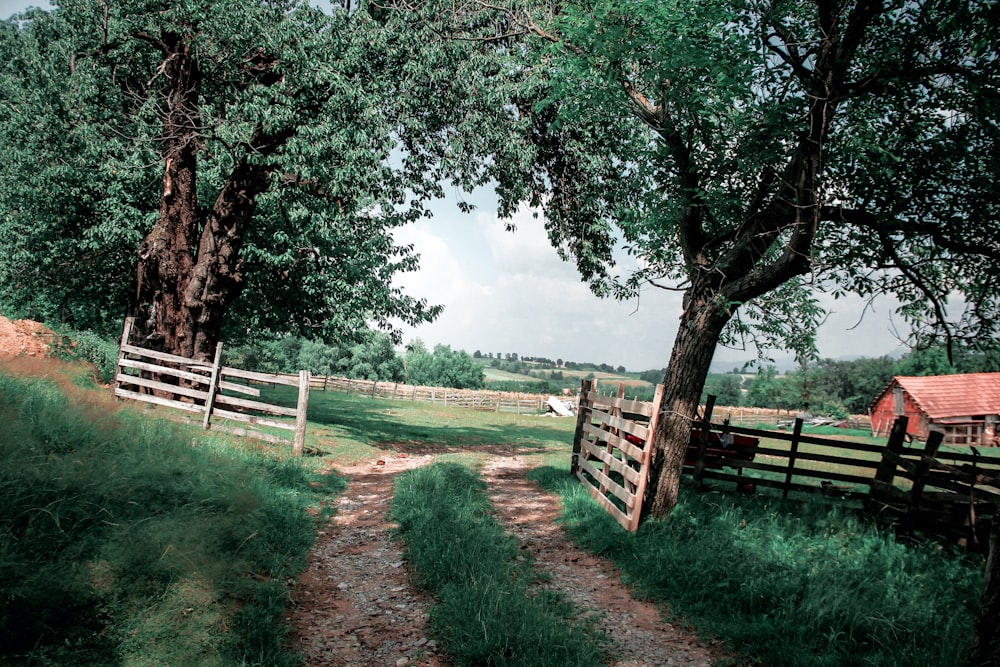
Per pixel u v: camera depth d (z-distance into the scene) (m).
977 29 6.48
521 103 14.41
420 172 15.93
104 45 14.85
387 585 5.76
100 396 10.01
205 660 3.86
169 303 14.62
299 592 5.43
